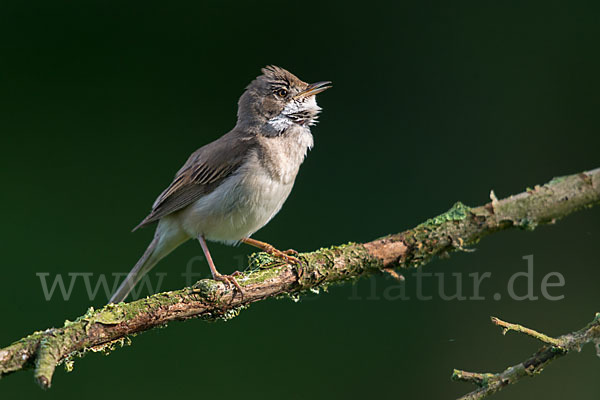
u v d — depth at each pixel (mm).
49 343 6309
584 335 6762
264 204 9648
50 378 6020
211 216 9594
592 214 12797
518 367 6672
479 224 8812
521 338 11914
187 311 7293
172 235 10078
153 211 9945
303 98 10156
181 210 9953
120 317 6828
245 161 9492
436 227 8688
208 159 9609
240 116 10156
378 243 8531
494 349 11906
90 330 6586
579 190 9156
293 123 10031
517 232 12719
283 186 9797
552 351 6719
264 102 9953
